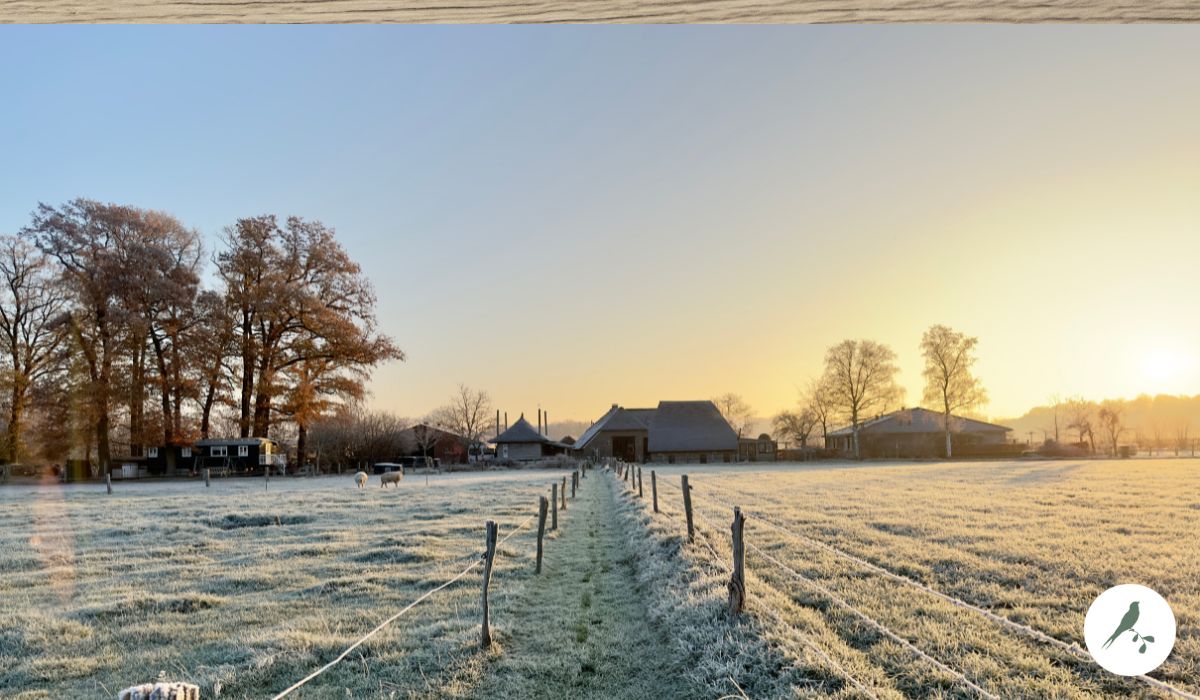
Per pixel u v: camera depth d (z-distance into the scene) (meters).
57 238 41.81
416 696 7.57
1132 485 30.19
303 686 7.95
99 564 15.29
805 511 20.89
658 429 85.50
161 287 46.22
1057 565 11.87
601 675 8.20
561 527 20.25
